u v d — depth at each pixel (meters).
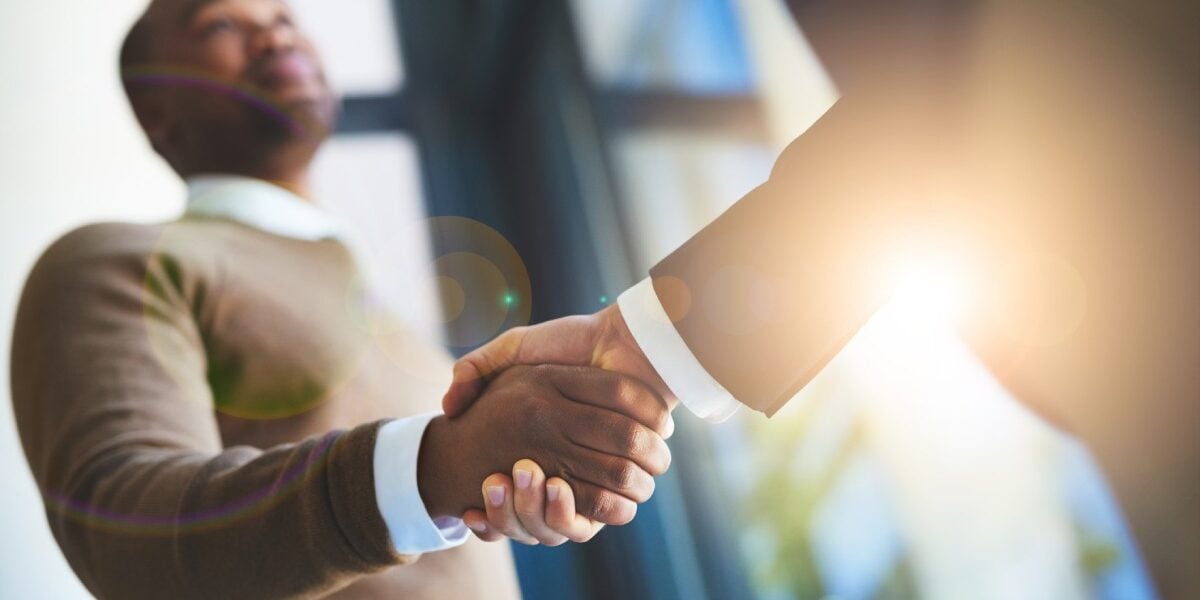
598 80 2.81
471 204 3.27
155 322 0.91
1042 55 0.61
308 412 0.99
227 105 1.19
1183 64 0.56
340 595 0.87
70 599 1.85
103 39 2.58
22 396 0.90
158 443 0.82
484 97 3.35
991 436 1.57
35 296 0.92
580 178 2.91
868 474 1.90
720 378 0.70
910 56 0.65
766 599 2.32
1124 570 1.36
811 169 0.68
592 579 2.77
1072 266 0.62
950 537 1.71
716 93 2.27
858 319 0.69
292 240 1.10
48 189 2.44
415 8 3.47
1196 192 0.56
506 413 0.70
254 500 0.73
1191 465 0.59
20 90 2.49
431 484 0.71
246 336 0.98
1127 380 0.61
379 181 3.23
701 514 2.45
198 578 0.73
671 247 2.62
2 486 1.89
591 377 0.70
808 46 0.71
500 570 1.03
